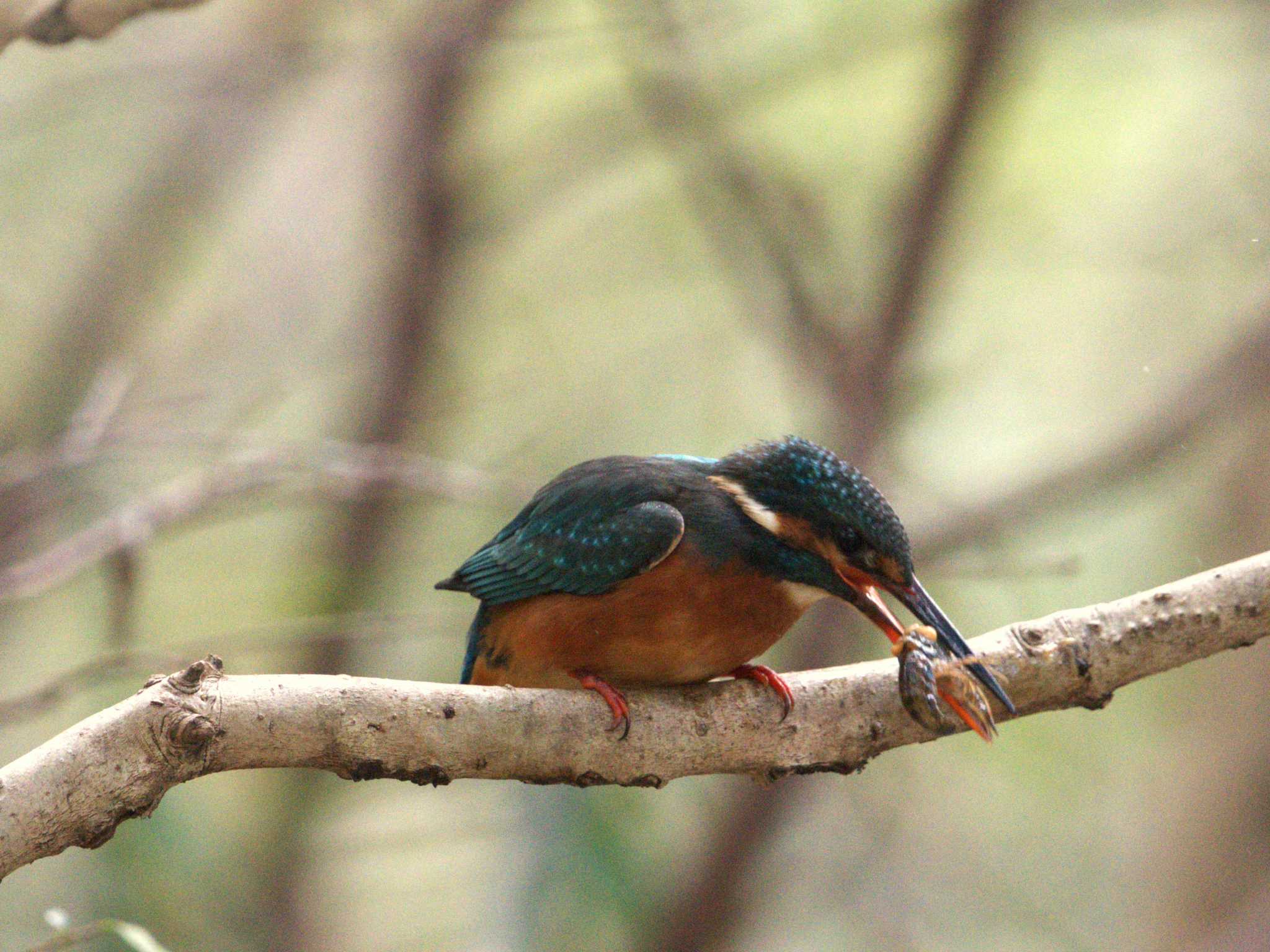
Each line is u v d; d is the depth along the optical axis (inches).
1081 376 633.0
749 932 593.9
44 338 562.3
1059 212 624.7
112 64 548.4
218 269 602.9
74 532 437.7
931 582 546.9
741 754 219.8
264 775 558.9
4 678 529.3
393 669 573.6
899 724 223.6
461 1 534.6
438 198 592.7
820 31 581.9
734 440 607.8
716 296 627.2
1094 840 616.7
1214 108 624.7
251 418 499.2
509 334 622.8
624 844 462.0
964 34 526.9
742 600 249.1
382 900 542.9
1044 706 223.0
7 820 167.6
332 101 609.6
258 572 564.4
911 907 607.5
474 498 410.9
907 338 540.4
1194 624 220.5
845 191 629.0
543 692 209.9
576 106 626.8
